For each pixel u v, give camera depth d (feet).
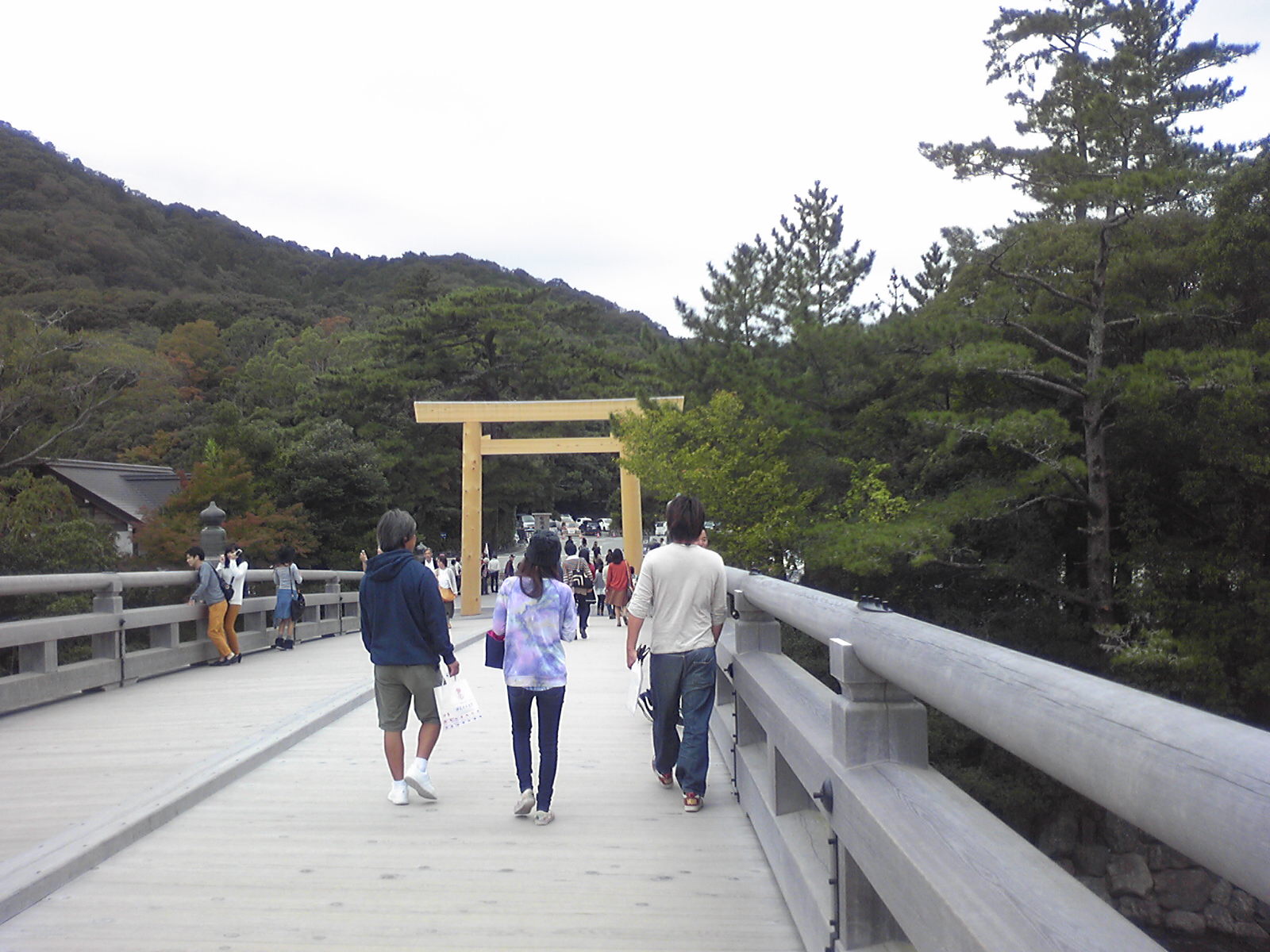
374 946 12.12
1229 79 76.84
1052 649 66.54
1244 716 60.34
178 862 15.30
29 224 407.23
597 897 13.84
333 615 68.39
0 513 59.93
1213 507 65.92
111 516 128.26
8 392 107.04
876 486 67.87
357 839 16.55
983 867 6.55
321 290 541.34
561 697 18.02
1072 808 56.85
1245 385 52.80
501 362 184.03
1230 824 3.46
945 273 117.08
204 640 43.16
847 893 9.64
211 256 523.29
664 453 77.97
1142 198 58.23
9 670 43.37
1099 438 64.69
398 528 19.07
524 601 17.98
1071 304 68.18
